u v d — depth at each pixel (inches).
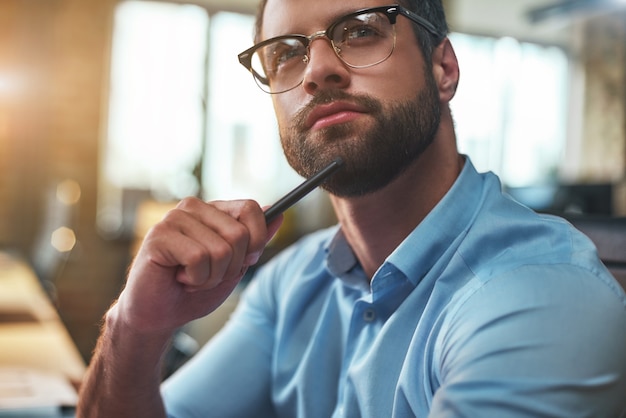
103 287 226.8
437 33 35.3
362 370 33.2
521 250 31.0
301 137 33.6
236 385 43.6
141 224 222.1
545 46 313.4
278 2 35.4
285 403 40.7
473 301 28.8
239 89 253.6
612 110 299.3
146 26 241.6
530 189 136.4
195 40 247.9
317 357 38.7
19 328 82.0
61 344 71.9
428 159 35.2
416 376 30.9
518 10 301.7
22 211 218.4
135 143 241.0
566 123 308.7
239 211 29.2
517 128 302.7
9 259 177.3
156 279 29.9
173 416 43.0
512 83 304.3
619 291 28.2
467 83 298.2
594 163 304.7
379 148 32.3
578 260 28.9
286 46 34.8
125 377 35.2
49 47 221.3
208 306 31.7
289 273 44.6
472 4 297.7
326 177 31.0
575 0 291.0
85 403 37.6
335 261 38.4
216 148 252.8
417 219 35.4
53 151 223.3
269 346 44.4
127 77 239.3
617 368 25.8
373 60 32.6
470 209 34.4
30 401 47.6
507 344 25.7
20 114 218.7
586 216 41.8
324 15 33.6
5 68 217.0
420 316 32.6
